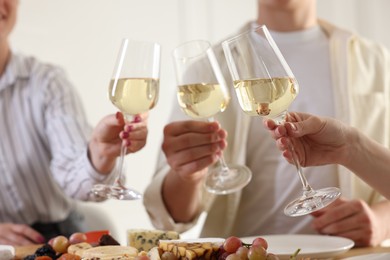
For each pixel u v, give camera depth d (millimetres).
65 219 2928
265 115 1399
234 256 1225
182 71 1732
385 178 1549
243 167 1952
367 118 2330
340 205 1875
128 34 4008
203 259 1290
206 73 1721
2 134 2766
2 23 2752
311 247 1655
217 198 2271
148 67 1650
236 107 2328
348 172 2246
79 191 2289
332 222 1867
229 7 4285
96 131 1924
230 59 1399
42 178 2811
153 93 1668
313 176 2279
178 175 2061
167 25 4117
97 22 3922
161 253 1363
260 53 1366
